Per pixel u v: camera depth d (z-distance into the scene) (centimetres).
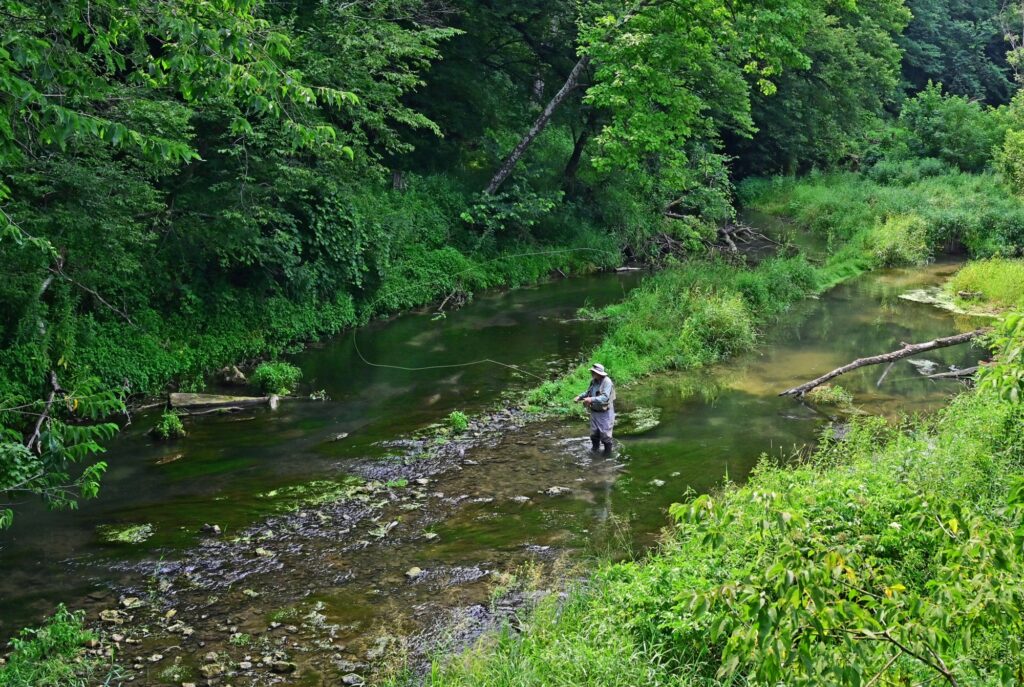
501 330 2188
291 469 1300
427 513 1145
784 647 395
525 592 925
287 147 1827
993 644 596
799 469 1145
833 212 3691
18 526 1098
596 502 1180
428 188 2797
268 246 1900
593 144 3192
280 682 778
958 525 480
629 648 729
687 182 3353
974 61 6194
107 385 1545
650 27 2488
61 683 770
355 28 2075
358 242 2158
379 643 839
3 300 1411
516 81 3272
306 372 1827
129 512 1144
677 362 1870
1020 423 1101
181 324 1778
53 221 1388
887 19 4444
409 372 1833
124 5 841
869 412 1562
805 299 2564
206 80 822
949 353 1966
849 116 4153
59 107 662
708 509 462
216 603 918
